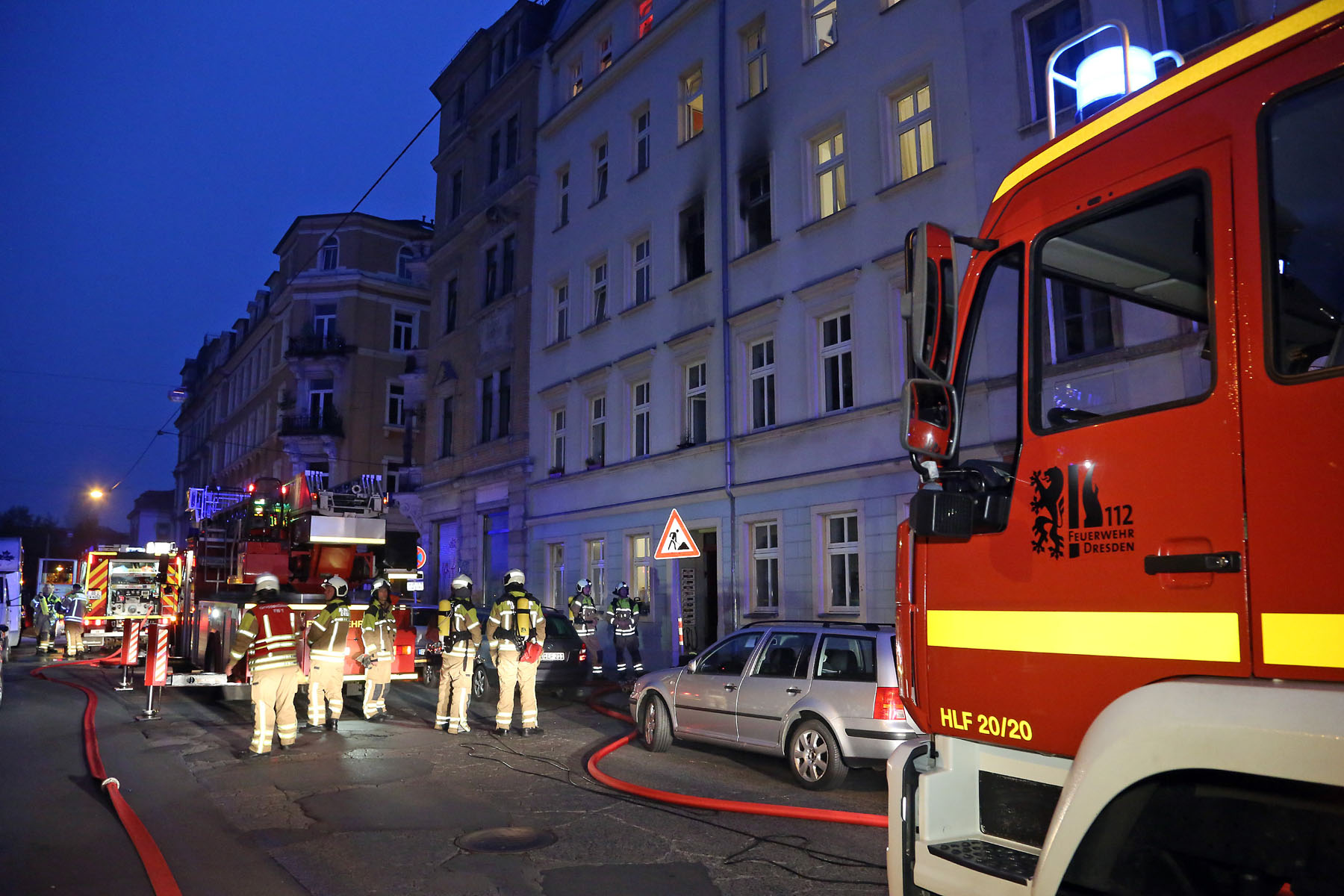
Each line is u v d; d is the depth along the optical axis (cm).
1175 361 263
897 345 1420
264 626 923
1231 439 241
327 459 3753
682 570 1800
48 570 4431
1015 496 301
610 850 583
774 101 1719
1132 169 282
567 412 2250
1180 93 273
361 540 1295
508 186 2602
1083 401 289
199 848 584
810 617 1512
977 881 277
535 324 2405
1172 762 220
